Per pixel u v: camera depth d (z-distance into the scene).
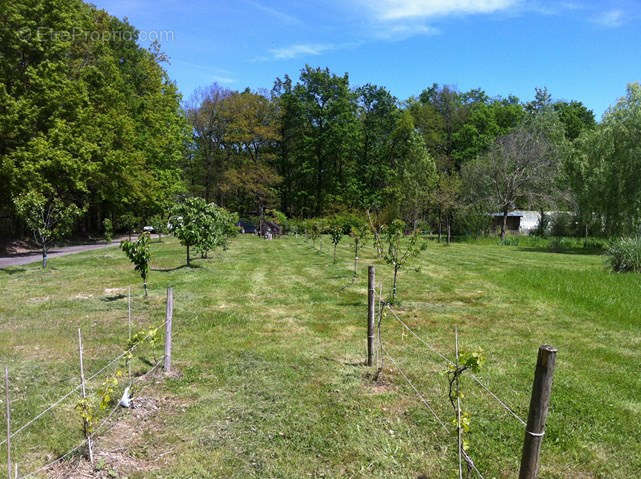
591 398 5.67
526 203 47.66
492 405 5.40
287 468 4.10
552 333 8.72
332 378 6.15
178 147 40.94
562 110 57.91
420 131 54.47
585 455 4.40
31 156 22.03
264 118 50.59
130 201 33.91
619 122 29.38
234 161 51.16
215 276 14.90
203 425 4.82
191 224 16.69
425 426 4.86
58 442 4.45
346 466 4.16
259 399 5.48
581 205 31.62
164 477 3.93
